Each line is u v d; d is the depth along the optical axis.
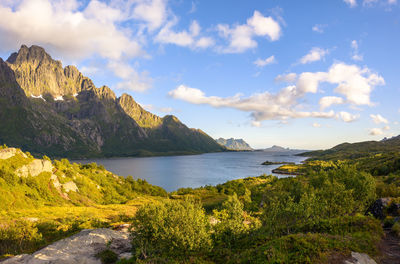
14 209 67.19
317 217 23.12
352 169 36.25
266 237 20.62
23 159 94.75
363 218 20.38
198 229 19.88
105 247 26.00
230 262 16.33
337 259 13.19
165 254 19.55
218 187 149.00
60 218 54.38
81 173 133.62
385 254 14.76
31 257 22.52
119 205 93.25
